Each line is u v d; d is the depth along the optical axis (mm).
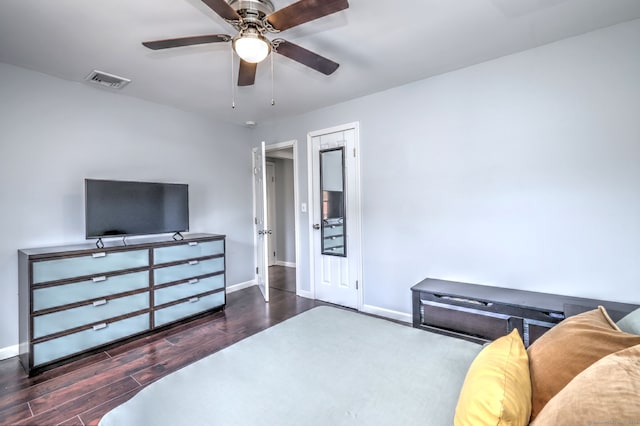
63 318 2391
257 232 4574
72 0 1733
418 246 3062
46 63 2525
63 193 2838
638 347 717
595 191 2207
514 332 1190
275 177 6215
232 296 4141
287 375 1231
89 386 2109
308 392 1120
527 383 877
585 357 853
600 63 2162
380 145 3289
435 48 2375
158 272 2967
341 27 2068
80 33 2082
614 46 2113
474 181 2713
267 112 3912
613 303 2092
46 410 1865
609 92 2141
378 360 1348
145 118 3439
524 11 1929
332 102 3570
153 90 3129
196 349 2639
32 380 2184
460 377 1212
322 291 3932
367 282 3461
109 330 2635
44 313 2299
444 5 1850
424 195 3004
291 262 6043
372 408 1034
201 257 3348
